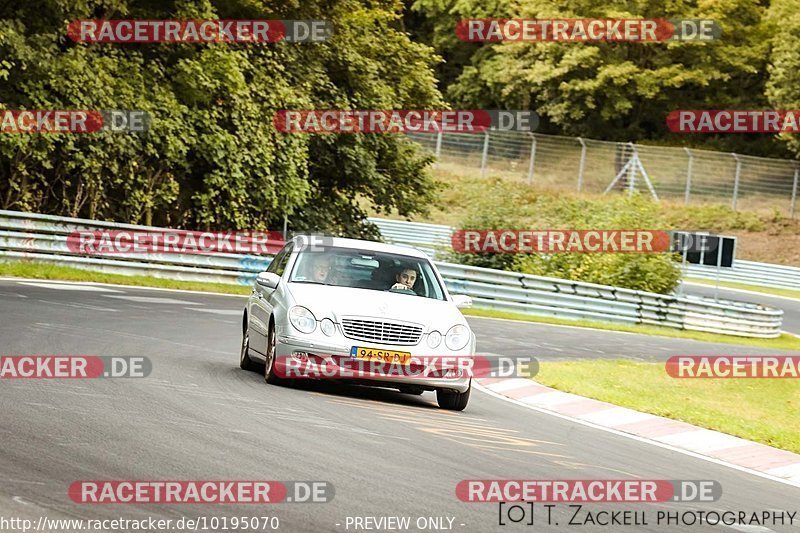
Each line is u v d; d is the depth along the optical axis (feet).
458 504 69.51
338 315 113.60
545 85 624.59
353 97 334.24
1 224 230.27
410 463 80.74
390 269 124.47
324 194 349.00
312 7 321.52
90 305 178.70
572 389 151.94
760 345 320.91
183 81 284.41
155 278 255.09
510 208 358.43
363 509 64.75
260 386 113.60
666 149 568.82
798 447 120.98
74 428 78.64
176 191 286.05
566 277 349.41
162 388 102.94
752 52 597.11
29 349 119.55
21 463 66.39
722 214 550.77
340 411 102.78
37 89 256.52
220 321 185.06
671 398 159.53
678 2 594.24
